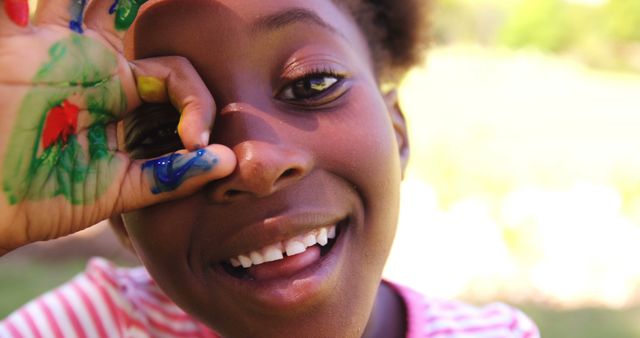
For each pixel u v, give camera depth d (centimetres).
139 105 40
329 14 43
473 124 209
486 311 54
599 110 256
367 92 43
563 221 137
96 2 38
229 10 40
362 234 42
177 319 51
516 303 111
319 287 40
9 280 112
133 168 39
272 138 39
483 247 127
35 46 36
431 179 152
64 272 116
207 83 40
